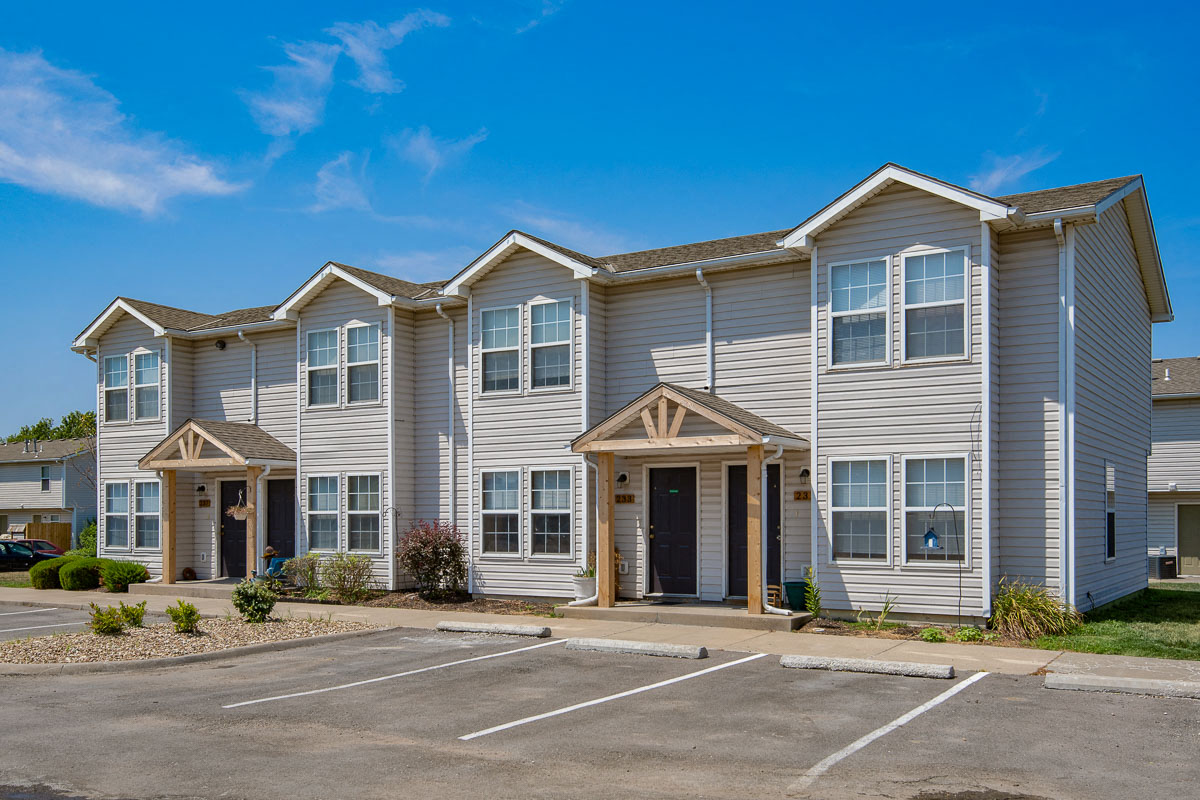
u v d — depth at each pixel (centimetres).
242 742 853
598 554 1670
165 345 2331
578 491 1786
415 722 922
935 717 919
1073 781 718
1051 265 1444
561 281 1828
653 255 1892
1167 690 995
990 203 1398
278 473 2205
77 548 3841
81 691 1086
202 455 2141
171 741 858
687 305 1762
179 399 2339
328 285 2097
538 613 1705
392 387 1997
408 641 1434
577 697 1029
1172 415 3069
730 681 1105
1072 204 1425
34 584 2314
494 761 785
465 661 1255
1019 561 1443
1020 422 1452
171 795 704
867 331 1515
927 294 1468
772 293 1680
